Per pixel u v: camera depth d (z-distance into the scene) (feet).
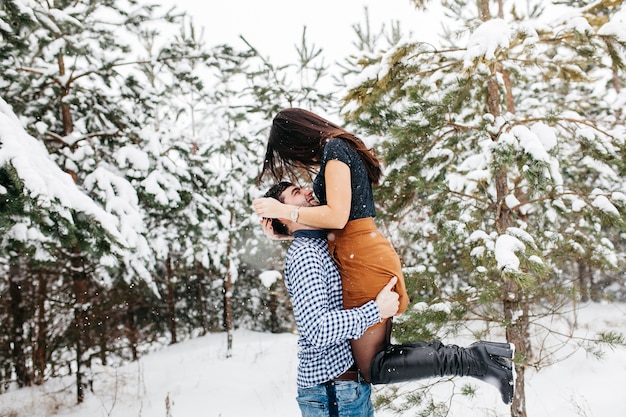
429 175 14.34
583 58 12.23
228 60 24.36
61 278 30.55
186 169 26.86
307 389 5.53
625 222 11.10
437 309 11.34
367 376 5.52
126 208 19.83
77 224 13.23
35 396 25.84
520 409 12.25
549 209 14.34
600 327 24.06
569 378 19.60
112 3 22.21
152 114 26.03
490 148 11.08
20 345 28.48
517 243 10.10
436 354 5.38
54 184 12.42
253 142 34.06
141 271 26.27
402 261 16.52
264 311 51.52
